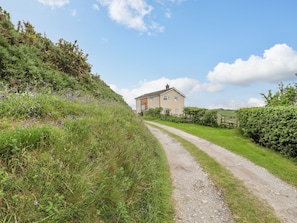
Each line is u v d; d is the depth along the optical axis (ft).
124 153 11.16
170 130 52.90
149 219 8.92
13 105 10.32
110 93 40.34
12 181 5.45
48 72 19.80
